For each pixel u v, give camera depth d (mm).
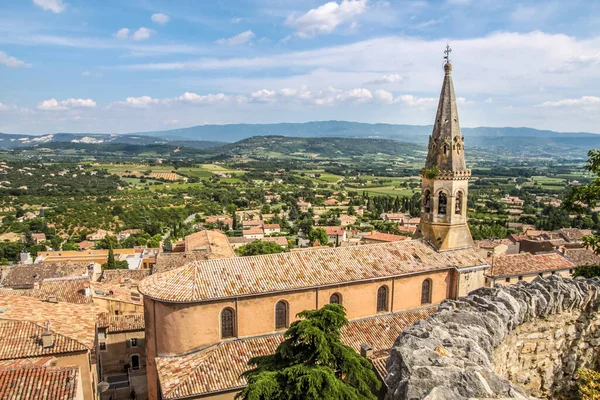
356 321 41719
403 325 41969
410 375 11164
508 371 14844
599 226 168000
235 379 33375
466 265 46875
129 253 136125
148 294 36344
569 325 15938
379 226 186125
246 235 176250
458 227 48812
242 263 40594
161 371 34688
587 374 14414
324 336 21562
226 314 37562
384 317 42938
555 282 16703
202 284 37250
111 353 56000
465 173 47906
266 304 38281
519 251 107938
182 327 36156
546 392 15609
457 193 48156
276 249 103000
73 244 146750
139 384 53469
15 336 37719
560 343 15820
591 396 13719
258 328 38219
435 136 48688
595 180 32906
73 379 28125
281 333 38906
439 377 10773
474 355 12062
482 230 158750
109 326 55594
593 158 32688
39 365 30406
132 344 56562
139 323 56906
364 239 136500
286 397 19000
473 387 10117
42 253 125625
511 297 15422
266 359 22781
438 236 48656
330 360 21766
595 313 16203
